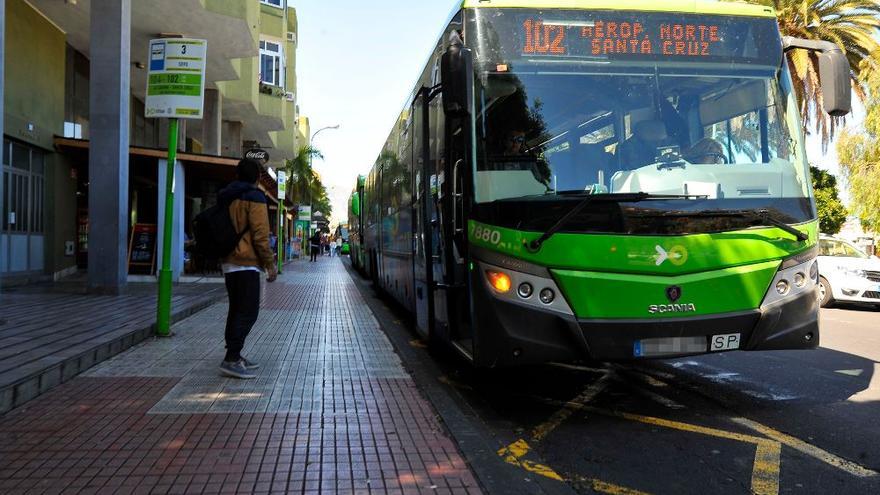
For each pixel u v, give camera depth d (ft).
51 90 49.24
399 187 33.60
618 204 16.48
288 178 151.53
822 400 19.81
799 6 63.57
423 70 25.45
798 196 17.75
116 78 39.45
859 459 14.74
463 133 17.51
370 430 15.48
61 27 50.75
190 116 27.30
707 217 16.74
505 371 23.76
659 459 14.75
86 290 39.78
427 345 27.86
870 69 65.51
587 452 15.23
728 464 14.43
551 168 17.21
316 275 77.56
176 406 17.17
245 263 20.44
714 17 18.74
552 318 16.06
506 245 16.46
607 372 23.75
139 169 59.21
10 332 25.05
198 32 55.93
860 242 95.20
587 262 16.21
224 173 60.49
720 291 16.52
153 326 27.81
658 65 18.19
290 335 29.81
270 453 13.76
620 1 18.37
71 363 20.15
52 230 49.67
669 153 17.62
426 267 23.02
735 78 18.45
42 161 48.91
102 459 13.25
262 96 89.66
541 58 17.79
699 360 25.96
